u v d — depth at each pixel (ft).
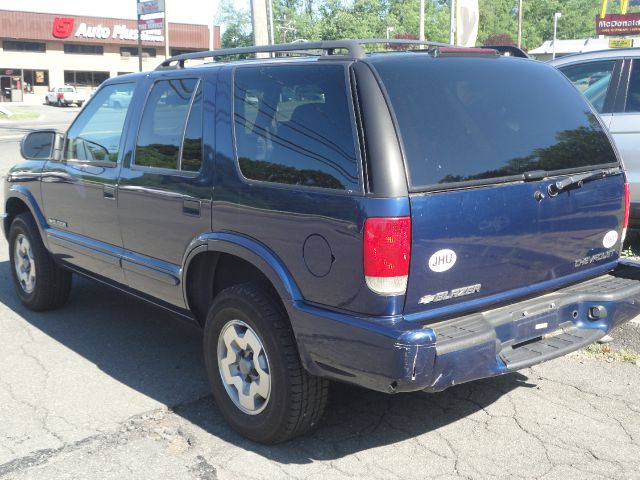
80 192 16.52
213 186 12.66
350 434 12.66
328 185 10.71
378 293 10.12
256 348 11.91
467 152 10.91
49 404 13.92
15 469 11.54
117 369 15.69
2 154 62.75
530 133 11.97
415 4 260.83
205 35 234.58
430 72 11.35
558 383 14.64
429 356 9.91
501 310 11.55
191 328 18.42
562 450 12.02
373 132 10.31
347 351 10.44
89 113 16.88
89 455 12.00
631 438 12.42
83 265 17.03
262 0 34.17
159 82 14.74
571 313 12.48
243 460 11.80
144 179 14.39
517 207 11.28
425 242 10.23
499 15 311.47
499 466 11.54
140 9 115.24
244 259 12.00
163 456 11.97
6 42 202.69
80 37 211.61
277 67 12.14
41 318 19.11
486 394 14.19
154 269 14.38
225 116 12.75
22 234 19.25
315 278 10.89
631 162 21.30
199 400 14.14
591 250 12.86
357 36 241.14
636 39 93.40
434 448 12.14
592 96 22.35
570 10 311.27
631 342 15.99
